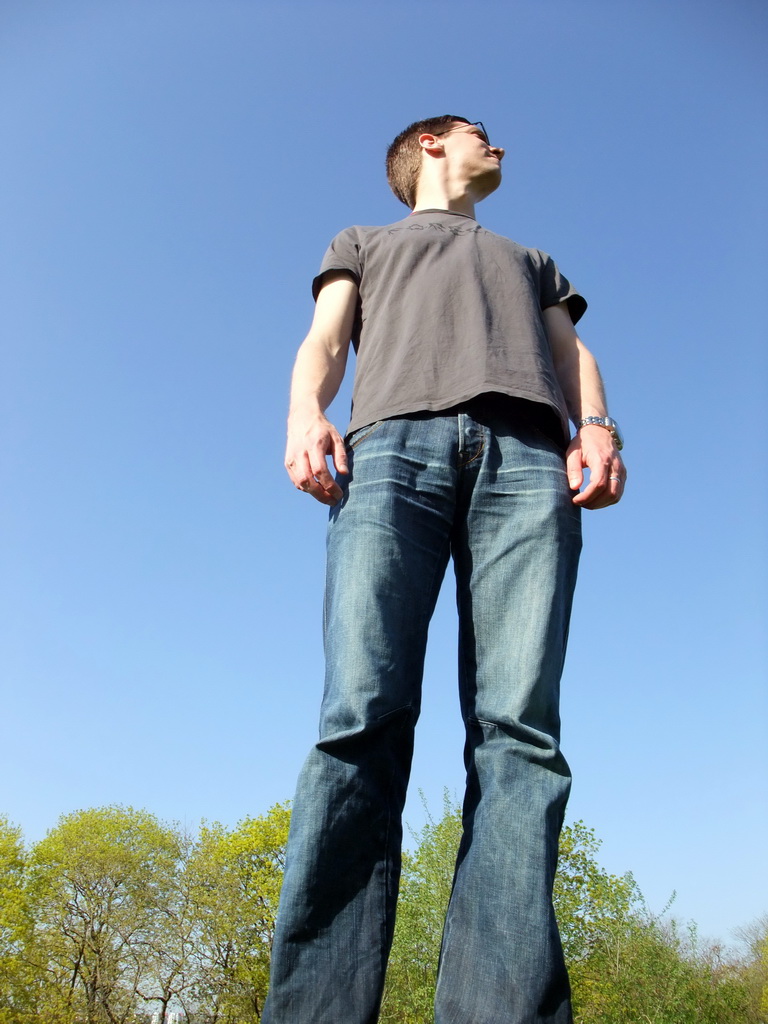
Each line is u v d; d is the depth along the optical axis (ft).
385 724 4.62
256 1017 80.02
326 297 6.71
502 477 5.45
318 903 4.21
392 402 5.55
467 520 5.43
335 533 5.26
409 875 52.42
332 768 4.45
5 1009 79.05
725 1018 61.98
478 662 5.05
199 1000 81.00
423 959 49.80
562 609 5.10
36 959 81.61
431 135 8.08
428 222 7.00
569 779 4.66
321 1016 3.99
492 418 5.60
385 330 6.18
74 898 86.22
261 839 87.20
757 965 81.00
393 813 4.61
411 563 5.07
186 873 86.84
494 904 4.21
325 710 4.68
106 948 82.33
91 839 88.79
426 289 6.25
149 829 91.61
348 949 4.18
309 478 5.33
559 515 5.32
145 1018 82.02
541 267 7.23
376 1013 4.13
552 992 3.99
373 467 5.30
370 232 7.06
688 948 63.10
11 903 82.48
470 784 4.83
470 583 5.29
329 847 4.30
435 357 5.80
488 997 3.95
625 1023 57.62
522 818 4.43
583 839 66.69
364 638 4.75
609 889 63.62
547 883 4.26
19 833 88.48
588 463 5.76
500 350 5.84
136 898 85.46
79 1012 80.28
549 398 5.74
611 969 60.13
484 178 7.89
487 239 6.77
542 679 4.81
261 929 83.25
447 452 5.40
